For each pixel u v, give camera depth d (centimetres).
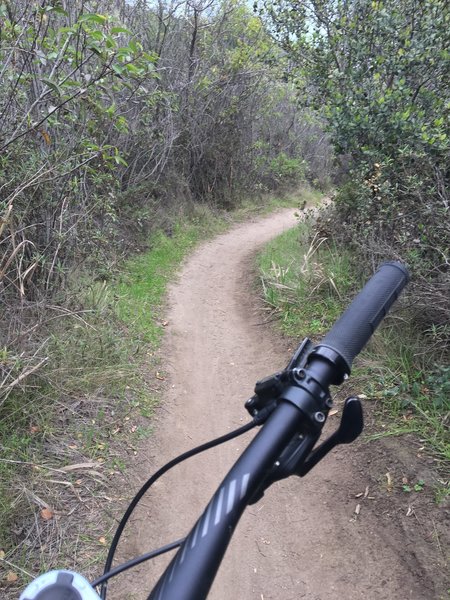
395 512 329
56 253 486
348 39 718
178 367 548
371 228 576
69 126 558
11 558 283
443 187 495
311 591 294
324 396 96
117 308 608
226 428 451
